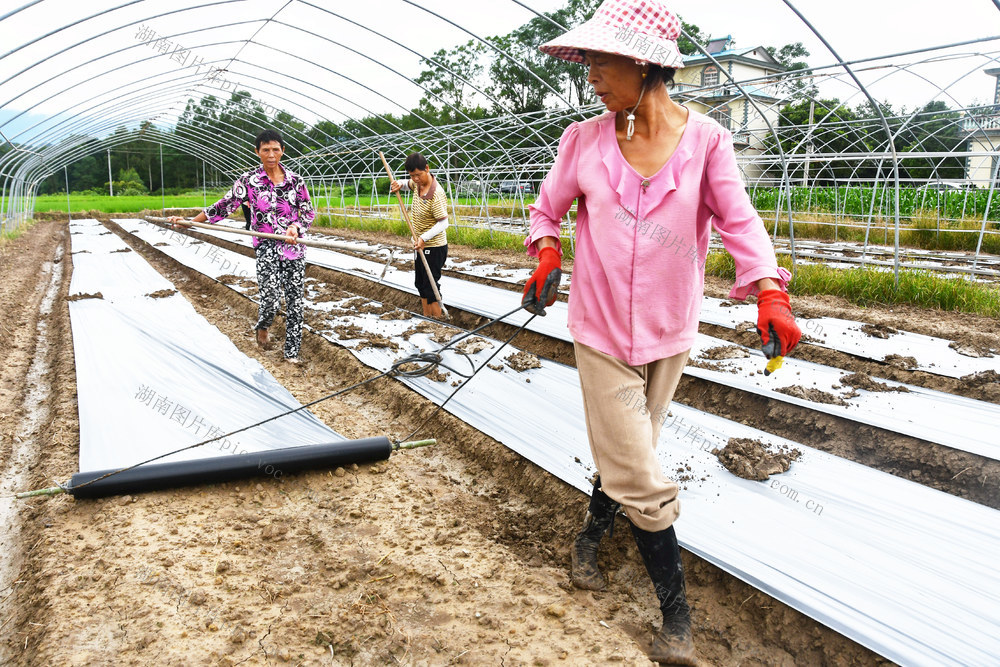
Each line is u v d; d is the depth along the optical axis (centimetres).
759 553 311
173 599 283
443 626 271
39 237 2039
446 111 2727
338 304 886
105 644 255
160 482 373
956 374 520
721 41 3297
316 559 322
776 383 523
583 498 367
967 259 1240
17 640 272
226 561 312
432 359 377
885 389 505
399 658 253
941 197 1770
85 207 3300
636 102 231
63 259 1516
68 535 334
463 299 866
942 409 463
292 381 601
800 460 404
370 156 2200
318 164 2452
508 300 859
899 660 247
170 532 337
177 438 443
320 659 254
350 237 1912
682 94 909
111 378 567
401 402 538
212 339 701
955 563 303
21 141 1820
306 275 1211
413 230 724
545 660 248
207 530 341
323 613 280
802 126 1366
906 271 836
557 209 260
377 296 981
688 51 2964
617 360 243
